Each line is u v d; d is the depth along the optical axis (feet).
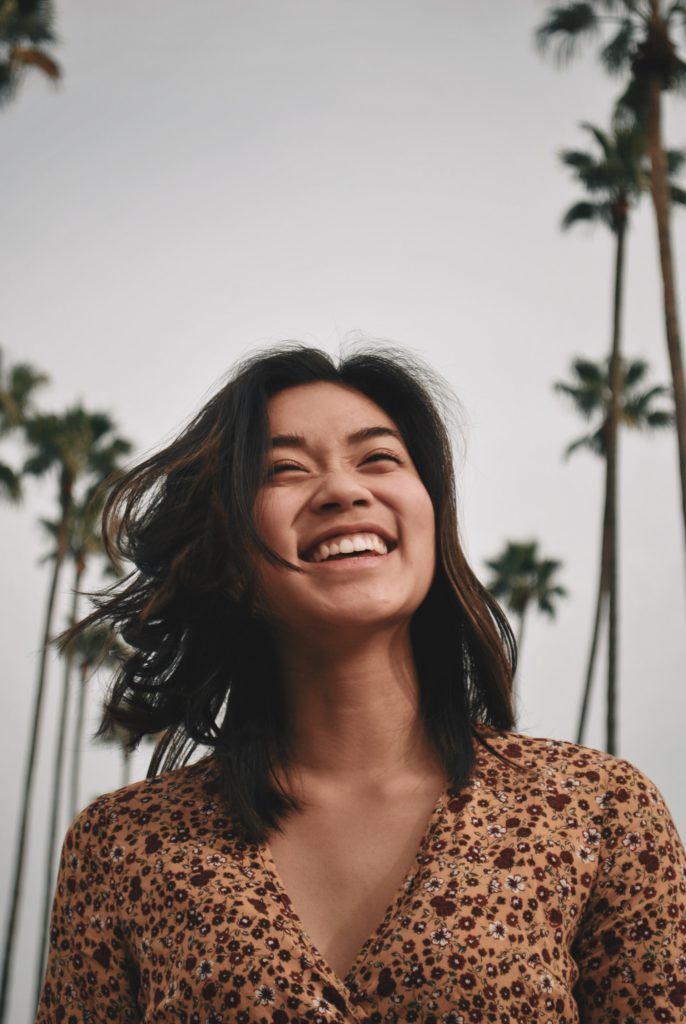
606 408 97.50
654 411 96.48
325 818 6.56
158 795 6.91
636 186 85.76
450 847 6.20
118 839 6.72
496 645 7.15
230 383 7.32
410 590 6.70
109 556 7.77
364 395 7.31
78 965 6.64
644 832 6.45
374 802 6.58
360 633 6.58
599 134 86.12
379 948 5.88
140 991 6.43
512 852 6.20
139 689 7.60
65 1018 6.64
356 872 6.33
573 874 6.23
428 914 5.92
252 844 6.49
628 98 62.13
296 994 5.78
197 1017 5.86
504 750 6.85
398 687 6.80
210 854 6.45
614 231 89.56
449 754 6.62
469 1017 5.69
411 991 5.74
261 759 6.72
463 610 7.11
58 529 100.07
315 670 6.75
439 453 7.29
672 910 6.30
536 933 5.97
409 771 6.70
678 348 55.93
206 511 7.06
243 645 7.18
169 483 7.41
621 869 6.35
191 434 7.52
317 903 6.27
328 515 6.67
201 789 6.89
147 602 7.59
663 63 59.00
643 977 6.17
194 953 6.01
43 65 69.82
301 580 6.56
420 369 7.59
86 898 6.72
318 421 7.00
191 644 7.37
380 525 6.70
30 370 95.91
